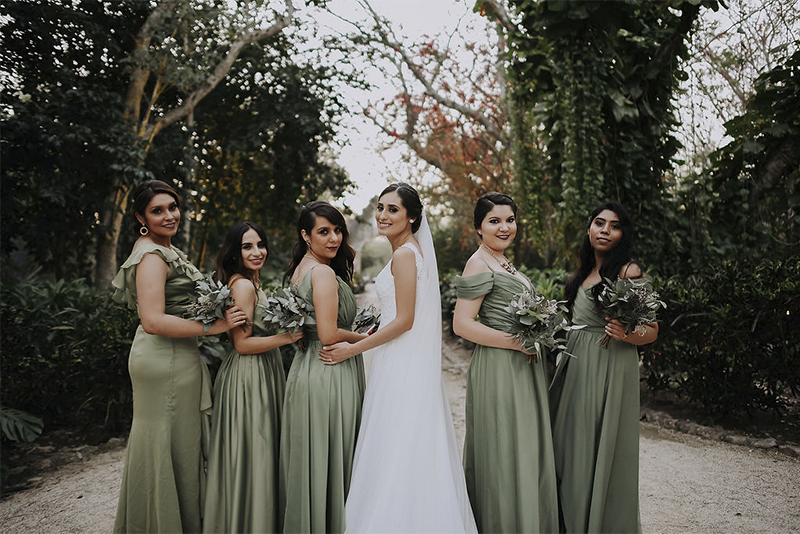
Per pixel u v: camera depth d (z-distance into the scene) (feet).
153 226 8.01
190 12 27.12
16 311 14.90
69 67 25.21
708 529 9.12
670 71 17.07
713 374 14.52
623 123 17.48
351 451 7.98
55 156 24.41
